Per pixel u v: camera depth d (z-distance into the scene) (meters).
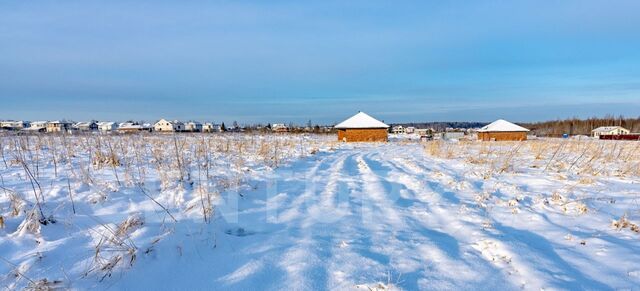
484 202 6.28
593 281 3.27
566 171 10.02
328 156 15.84
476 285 3.22
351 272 3.44
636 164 10.34
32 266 3.10
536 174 9.46
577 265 3.63
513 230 4.82
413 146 29.92
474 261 3.76
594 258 3.81
